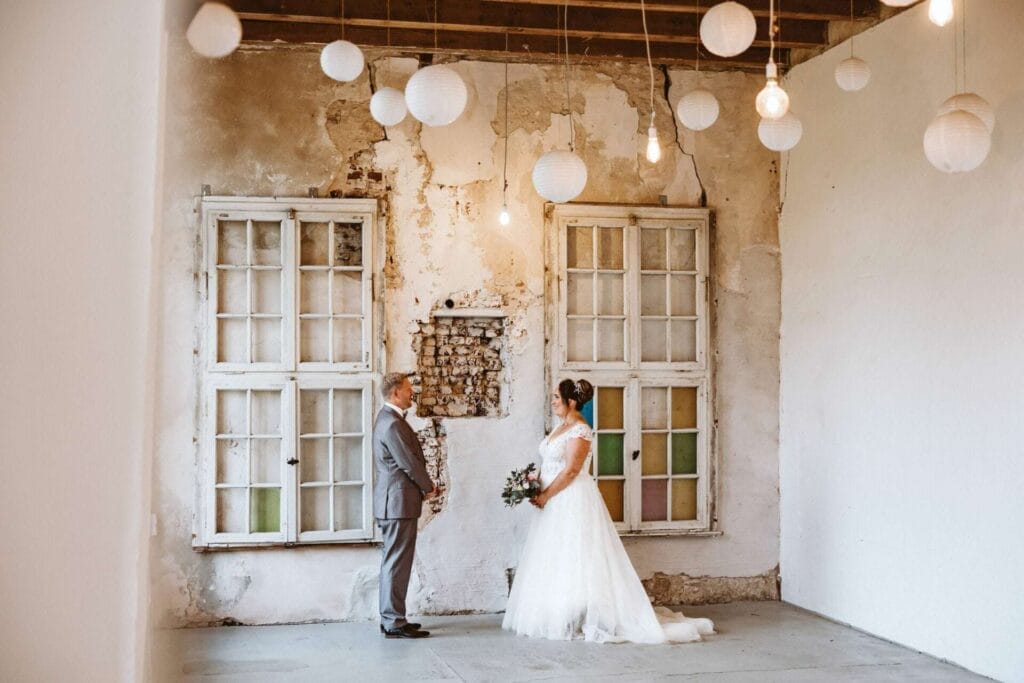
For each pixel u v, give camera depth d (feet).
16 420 4.49
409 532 20.17
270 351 21.84
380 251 22.15
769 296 24.04
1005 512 16.83
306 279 22.00
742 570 23.75
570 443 20.48
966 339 17.81
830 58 22.18
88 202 4.57
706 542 23.59
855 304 21.16
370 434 21.90
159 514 21.15
